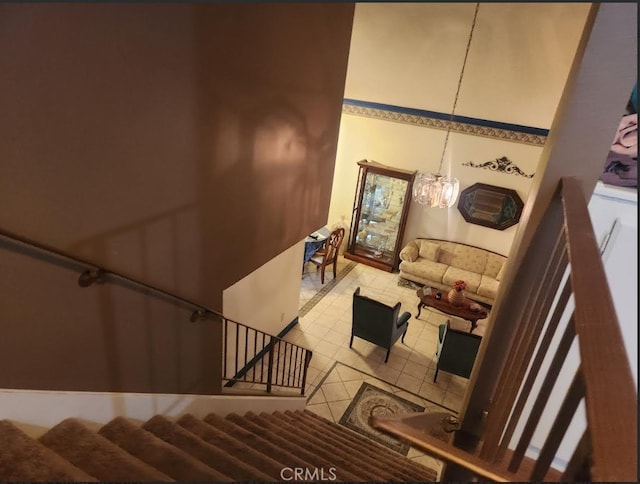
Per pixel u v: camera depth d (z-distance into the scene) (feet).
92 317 6.88
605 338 2.18
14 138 5.03
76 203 6.01
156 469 6.05
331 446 9.33
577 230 3.18
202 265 9.14
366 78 20.54
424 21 15.07
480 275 22.27
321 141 12.26
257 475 6.61
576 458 2.12
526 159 20.03
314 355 17.19
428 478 9.05
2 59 4.68
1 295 5.49
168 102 7.02
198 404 9.92
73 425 6.68
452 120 20.85
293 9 9.25
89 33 5.48
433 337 19.04
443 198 17.95
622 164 4.77
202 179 8.35
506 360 5.54
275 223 11.36
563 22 12.71
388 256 24.75
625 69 4.06
